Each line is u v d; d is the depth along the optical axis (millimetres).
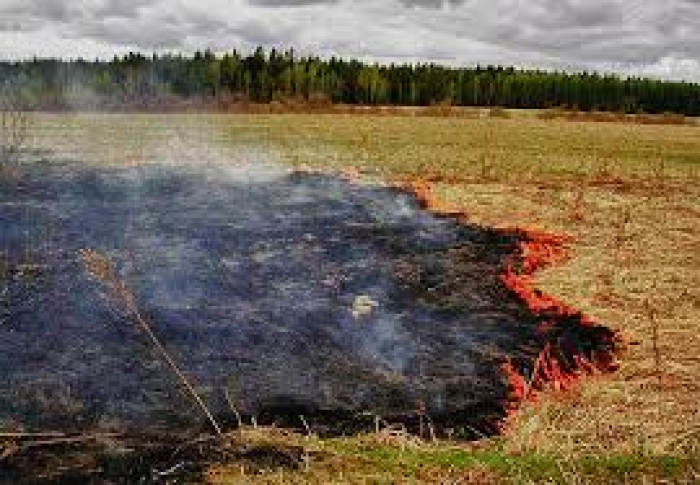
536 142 36594
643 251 12805
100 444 5328
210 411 6051
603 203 17797
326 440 5582
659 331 8695
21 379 6367
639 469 5113
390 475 4977
